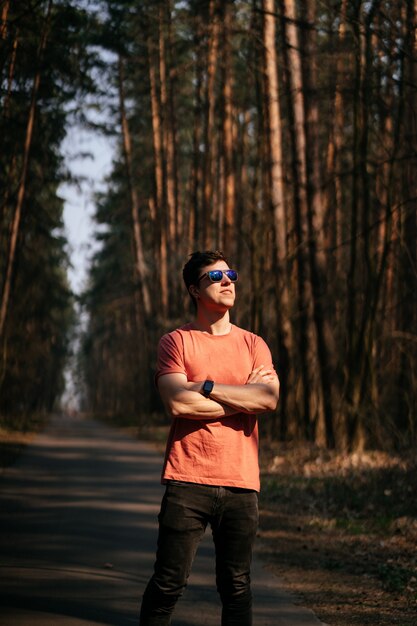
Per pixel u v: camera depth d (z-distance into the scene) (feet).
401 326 61.57
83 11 59.88
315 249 58.54
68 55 62.13
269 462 53.47
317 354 61.00
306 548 27.89
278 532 31.22
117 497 38.60
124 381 195.83
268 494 41.04
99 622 18.12
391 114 47.55
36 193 77.66
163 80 115.44
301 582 22.79
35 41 59.88
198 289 14.48
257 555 26.76
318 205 58.65
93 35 64.44
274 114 63.82
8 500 37.17
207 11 74.38
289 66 58.23
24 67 59.41
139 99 122.72
